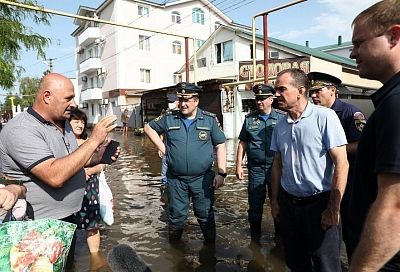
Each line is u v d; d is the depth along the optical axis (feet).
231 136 64.39
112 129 8.90
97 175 13.46
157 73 108.58
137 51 104.88
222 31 77.10
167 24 108.78
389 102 4.89
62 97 8.99
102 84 115.24
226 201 20.71
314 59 54.03
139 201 21.49
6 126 8.79
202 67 82.99
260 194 15.20
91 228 13.10
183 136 14.06
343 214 10.30
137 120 93.81
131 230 16.31
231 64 75.61
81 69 123.24
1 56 27.99
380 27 5.12
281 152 10.31
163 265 12.66
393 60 5.13
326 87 11.69
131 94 103.96
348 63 67.26
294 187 9.82
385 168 4.71
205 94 67.46
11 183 8.45
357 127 10.86
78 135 13.47
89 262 12.73
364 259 4.91
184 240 14.99
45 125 9.07
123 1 101.76
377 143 4.99
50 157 8.54
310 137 9.42
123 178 28.91
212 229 14.62
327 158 9.43
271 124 14.93
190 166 14.02
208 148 14.30
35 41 30.42
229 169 31.55
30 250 6.07
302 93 9.66
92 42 118.42
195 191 14.34
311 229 9.59
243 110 64.08
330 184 9.48
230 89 63.98
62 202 9.36
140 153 45.16
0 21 27.99
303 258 10.39
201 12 113.09
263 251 13.65
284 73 9.75
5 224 6.10
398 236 4.65
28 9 29.73
